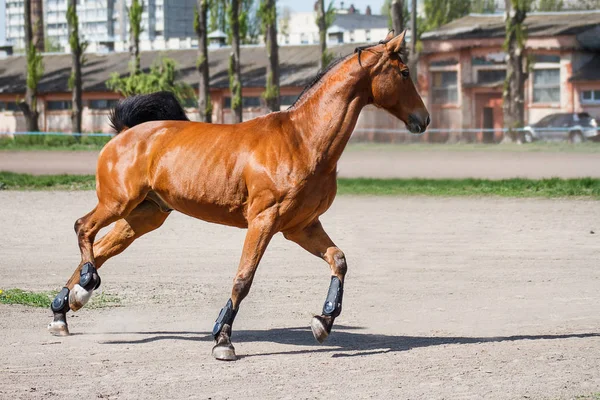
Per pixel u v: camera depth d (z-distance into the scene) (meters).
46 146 50.25
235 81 57.56
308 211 7.92
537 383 6.92
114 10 153.25
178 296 11.05
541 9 80.62
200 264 13.47
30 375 7.21
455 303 10.55
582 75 54.94
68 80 62.94
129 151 8.51
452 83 59.09
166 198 8.41
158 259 13.94
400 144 51.47
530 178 28.31
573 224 17.66
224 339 7.82
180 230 17.34
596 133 49.69
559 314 9.88
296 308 10.34
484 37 57.25
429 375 7.21
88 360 7.78
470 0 78.38
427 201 22.31
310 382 7.02
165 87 56.06
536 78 56.69
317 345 8.45
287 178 7.76
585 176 28.86
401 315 9.91
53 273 12.57
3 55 78.44
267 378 7.15
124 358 7.87
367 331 9.09
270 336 8.89
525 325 9.31
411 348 8.25
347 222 18.23
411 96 8.13
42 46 78.38
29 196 23.41
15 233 16.67
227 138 8.12
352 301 10.72
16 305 10.32
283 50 68.00
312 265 13.32
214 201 8.09
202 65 56.31
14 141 53.47
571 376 7.12
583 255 14.05
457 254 14.22
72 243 15.54
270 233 7.80
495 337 8.73
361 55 7.99
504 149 44.66
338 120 7.89
